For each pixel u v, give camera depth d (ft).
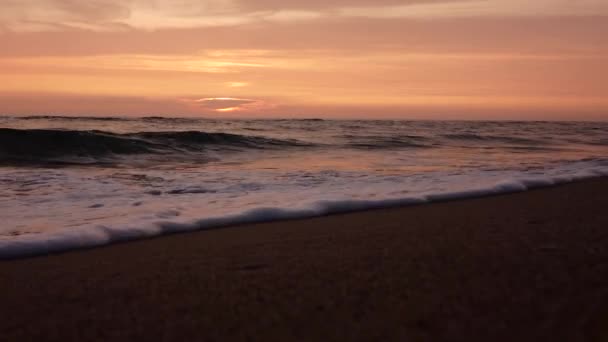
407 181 24.71
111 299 7.97
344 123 106.63
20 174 26.78
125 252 11.52
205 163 35.94
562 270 8.38
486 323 6.28
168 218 15.56
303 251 10.76
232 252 10.98
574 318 6.35
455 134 70.08
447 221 13.93
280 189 22.09
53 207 17.92
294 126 89.71
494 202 17.94
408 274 8.48
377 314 6.72
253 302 7.45
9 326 7.00
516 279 7.95
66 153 39.40
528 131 87.40
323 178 25.84
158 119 107.14
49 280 9.25
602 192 20.39
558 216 14.15
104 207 17.90
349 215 16.12
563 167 31.81
